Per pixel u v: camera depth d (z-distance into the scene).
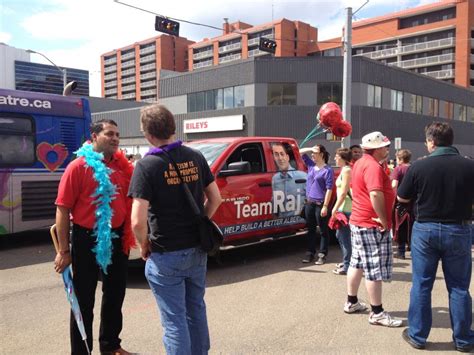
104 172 3.49
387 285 5.87
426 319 3.87
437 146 3.90
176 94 42.66
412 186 3.93
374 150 4.47
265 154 7.16
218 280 6.06
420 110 41.81
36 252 7.97
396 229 7.38
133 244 3.73
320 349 3.89
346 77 17.56
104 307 3.71
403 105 39.56
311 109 35.28
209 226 2.93
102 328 3.72
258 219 6.86
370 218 4.39
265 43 22.08
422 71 75.44
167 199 2.82
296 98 35.56
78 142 9.16
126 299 5.29
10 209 8.18
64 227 3.42
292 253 7.75
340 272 6.33
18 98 8.30
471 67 71.25
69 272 3.46
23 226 8.35
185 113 41.81
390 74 37.78
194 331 3.04
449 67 72.50
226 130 38.09
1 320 4.65
